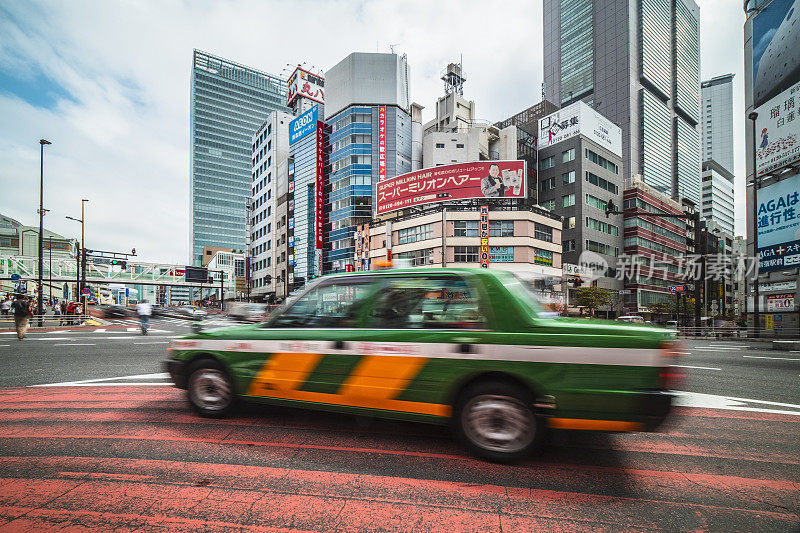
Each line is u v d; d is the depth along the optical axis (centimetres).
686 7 11094
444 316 311
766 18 2138
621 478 268
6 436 336
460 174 3728
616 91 8894
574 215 4675
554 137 4997
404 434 347
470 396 293
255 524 208
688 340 1950
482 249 3478
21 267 4547
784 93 2008
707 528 209
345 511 222
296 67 7262
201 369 387
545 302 349
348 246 5022
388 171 5112
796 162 1939
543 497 240
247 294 6894
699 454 315
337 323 343
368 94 5209
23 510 217
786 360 984
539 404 275
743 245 8375
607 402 261
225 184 13100
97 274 4931
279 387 351
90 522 206
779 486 260
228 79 13500
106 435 339
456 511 223
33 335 1455
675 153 9831
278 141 6738
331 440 332
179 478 260
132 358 813
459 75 6500
